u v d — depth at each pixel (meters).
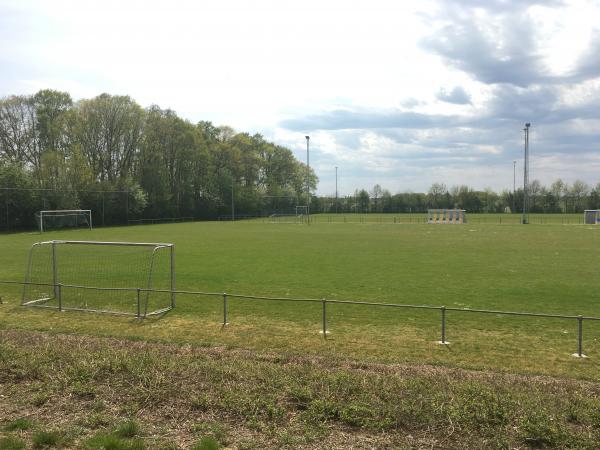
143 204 78.25
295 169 130.25
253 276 22.45
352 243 39.38
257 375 8.66
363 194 131.75
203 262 27.44
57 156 68.56
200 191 98.00
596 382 9.41
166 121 88.50
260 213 109.19
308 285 20.08
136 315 15.07
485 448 6.27
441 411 7.09
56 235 52.50
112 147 79.88
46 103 75.62
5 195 60.56
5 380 8.62
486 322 14.14
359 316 14.91
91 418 7.07
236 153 105.25
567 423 6.89
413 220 86.94
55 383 8.34
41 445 6.33
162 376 8.50
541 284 20.06
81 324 14.12
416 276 22.20
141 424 6.96
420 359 10.88
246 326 13.81
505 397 7.57
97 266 26.38
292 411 7.34
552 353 11.37
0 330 12.89
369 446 6.33
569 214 113.19
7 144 71.12
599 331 13.16
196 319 14.64
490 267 24.98
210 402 7.52
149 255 31.08
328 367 9.70
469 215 110.31
